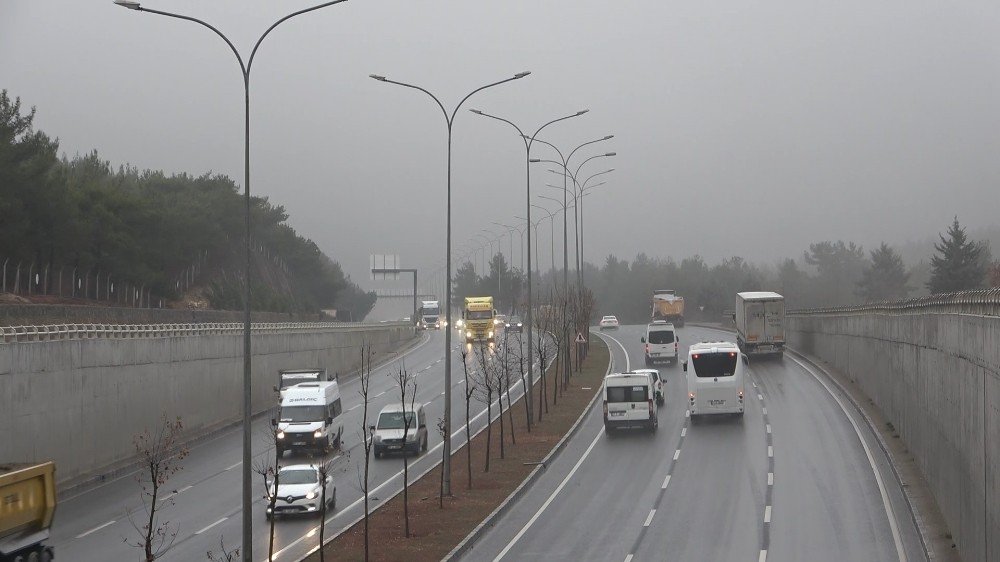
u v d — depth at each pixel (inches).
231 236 5305.1
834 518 1264.8
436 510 1391.5
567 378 2847.0
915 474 1478.8
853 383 2479.1
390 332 4672.7
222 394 2522.1
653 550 1148.5
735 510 1336.1
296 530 1316.4
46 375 1632.6
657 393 2385.6
